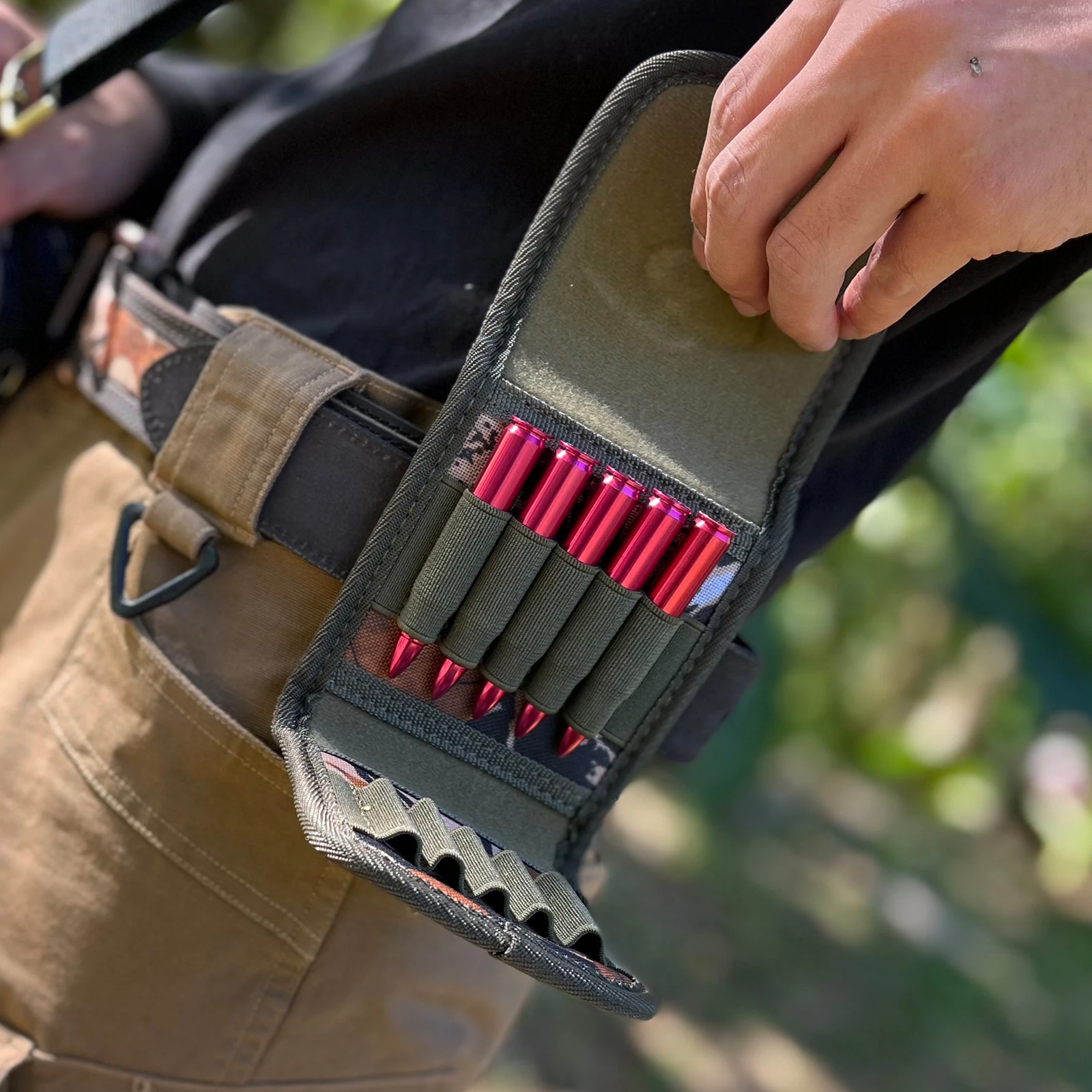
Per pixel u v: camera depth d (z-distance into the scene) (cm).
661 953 374
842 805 547
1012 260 96
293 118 110
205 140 134
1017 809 577
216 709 99
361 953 103
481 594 94
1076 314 308
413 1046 110
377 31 121
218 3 110
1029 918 526
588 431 95
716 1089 317
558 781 105
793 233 80
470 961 111
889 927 452
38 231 125
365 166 107
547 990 329
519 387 94
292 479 97
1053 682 375
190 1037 103
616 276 97
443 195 104
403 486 93
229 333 102
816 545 119
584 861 120
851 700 401
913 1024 389
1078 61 73
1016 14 73
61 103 117
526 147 103
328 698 96
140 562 104
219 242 112
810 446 101
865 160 76
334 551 98
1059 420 304
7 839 109
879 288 85
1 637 117
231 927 101
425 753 100
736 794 432
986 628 438
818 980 396
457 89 103
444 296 102
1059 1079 396
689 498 97
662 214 97
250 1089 104
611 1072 307
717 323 99
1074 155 74
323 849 82
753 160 79
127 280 112
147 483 109
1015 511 334
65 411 121
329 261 106
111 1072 105
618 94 94
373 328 104
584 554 94
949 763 401
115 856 103
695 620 100
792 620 354
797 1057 352
